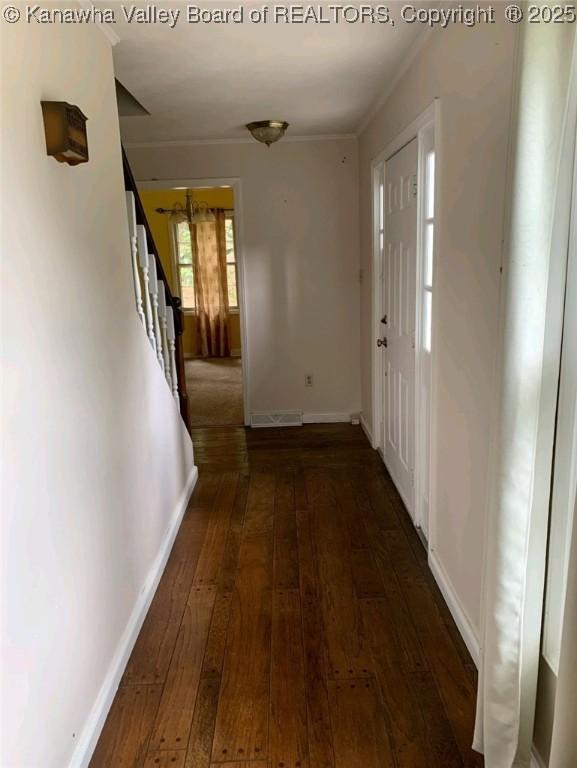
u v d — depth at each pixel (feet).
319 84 9.86
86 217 6.01
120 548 6.78
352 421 16.05
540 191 3.93
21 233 4.49
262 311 15.53
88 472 5.80
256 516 10.49
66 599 5.13
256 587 8.25
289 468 12.81
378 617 7.48
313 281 15.37
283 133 12.71
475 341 6.19
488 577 4.77
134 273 8.00
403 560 8.84
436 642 6.97
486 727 4.97
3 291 4.17
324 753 5.47
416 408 9.36
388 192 11.40
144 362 8.16
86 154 5.44
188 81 9.42
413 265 9.42
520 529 4.50
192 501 11.21
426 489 9.40
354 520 10.21
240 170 14.70
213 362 26.50
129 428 7.33
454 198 6.80
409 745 5.53
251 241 15.12
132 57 8.20
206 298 27.35
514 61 3.95
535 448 4.37
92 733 5.52
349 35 7.64
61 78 5.47
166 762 5.41
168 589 8.27
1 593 4.02
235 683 6.39
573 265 4.17
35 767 4.47
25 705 4.33
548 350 4.24
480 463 6.17
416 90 8.41
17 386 4.33
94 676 5.77
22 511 4.35
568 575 3.74
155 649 6.98
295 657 6.78
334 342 15.75
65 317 5.33
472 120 6.04
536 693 4.96
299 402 16.10
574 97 3.81
